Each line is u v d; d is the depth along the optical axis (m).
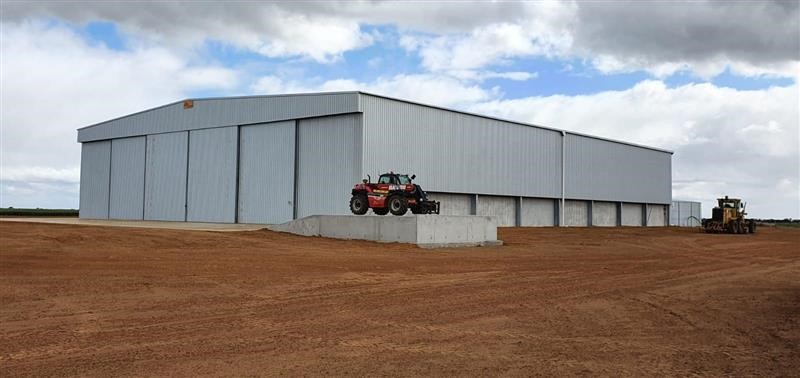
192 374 7.75
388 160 37.22
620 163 58.16
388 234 26.75
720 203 50.00
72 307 11.94
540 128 49.12
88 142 53.81
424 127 39.59
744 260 25.64
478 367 8.34
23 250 18.17
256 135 41.38
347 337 9.99
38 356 8.48
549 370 8.27
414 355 8.93
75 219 50.50
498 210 45.88
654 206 63.72
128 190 49.62
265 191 40.53
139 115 49.00
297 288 14.99
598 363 8.71
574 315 12.37
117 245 20.64
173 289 14.19
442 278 17.55
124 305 12.30
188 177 45.03
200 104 44.59
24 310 11.55
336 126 37.19
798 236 47.34
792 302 14.42
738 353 9.42
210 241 23.30
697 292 15.88
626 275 19.33
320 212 37.56
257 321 11.13
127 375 7.66
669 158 65.50
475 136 43.31
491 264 21.45
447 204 41.62
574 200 53.19
